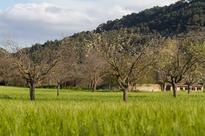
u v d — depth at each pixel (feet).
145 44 210.59
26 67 208.44
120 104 45.83
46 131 24.73
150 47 211.00
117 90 424.46
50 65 213.46
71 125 25.90
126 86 202.08
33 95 206.69
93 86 399.85
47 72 211.41
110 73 203.72
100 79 417.69
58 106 43.83
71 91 384.68
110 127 23.61
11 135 22.82
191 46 259.19
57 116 32.48
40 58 214.07
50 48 220.23
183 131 21.48
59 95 283.18
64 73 274.16
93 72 395.14
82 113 34.53
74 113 34.19
